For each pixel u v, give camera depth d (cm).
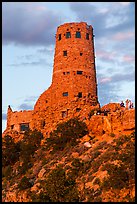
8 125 17025
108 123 14250
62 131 14612
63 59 16150
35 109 16362
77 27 16450
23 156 14825
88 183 11431
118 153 12162
